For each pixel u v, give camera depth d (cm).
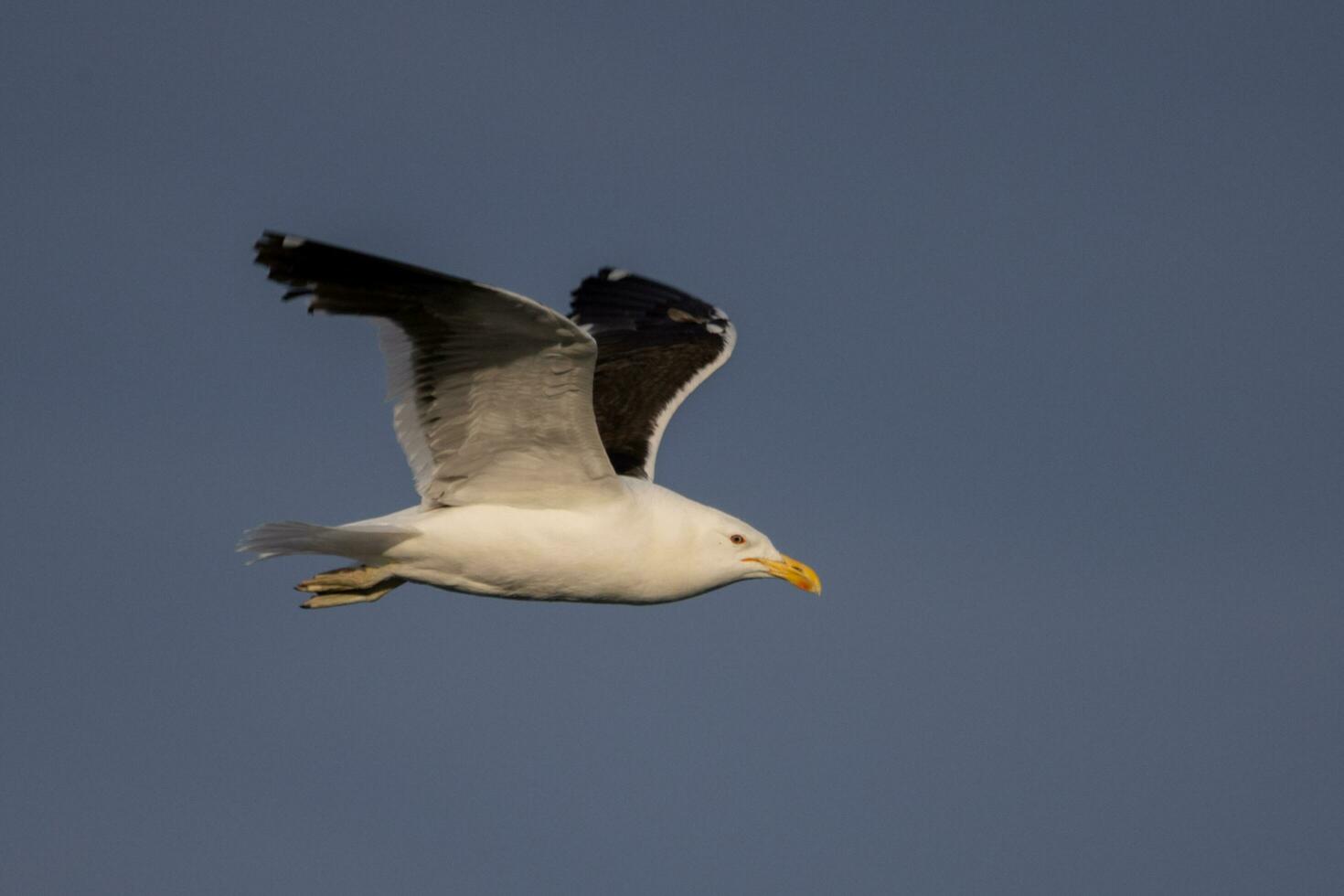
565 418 1128
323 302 1057
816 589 1259
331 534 1154
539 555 1185
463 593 1220
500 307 1034
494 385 1111
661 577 1230
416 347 1095
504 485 1180
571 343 1056
